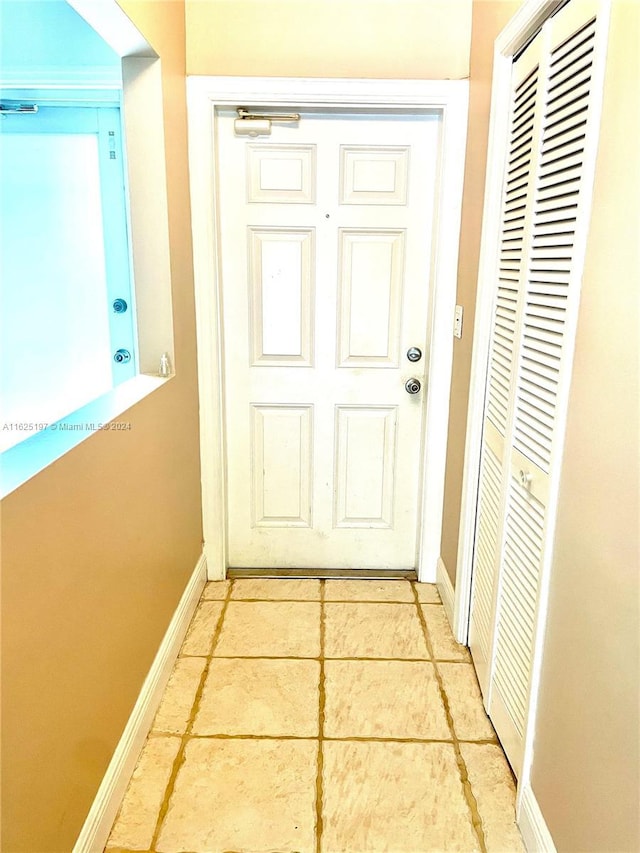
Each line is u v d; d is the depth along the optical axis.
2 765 0.94
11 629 0.96
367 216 2.34
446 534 2.41
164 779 1.59
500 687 1.70
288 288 2.41
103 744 1.39
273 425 2.55
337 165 2.30
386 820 1.48
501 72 1.69
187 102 2.13
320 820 1.48
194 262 2.26
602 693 1.05
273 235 2.37
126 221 2.40
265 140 2.28
